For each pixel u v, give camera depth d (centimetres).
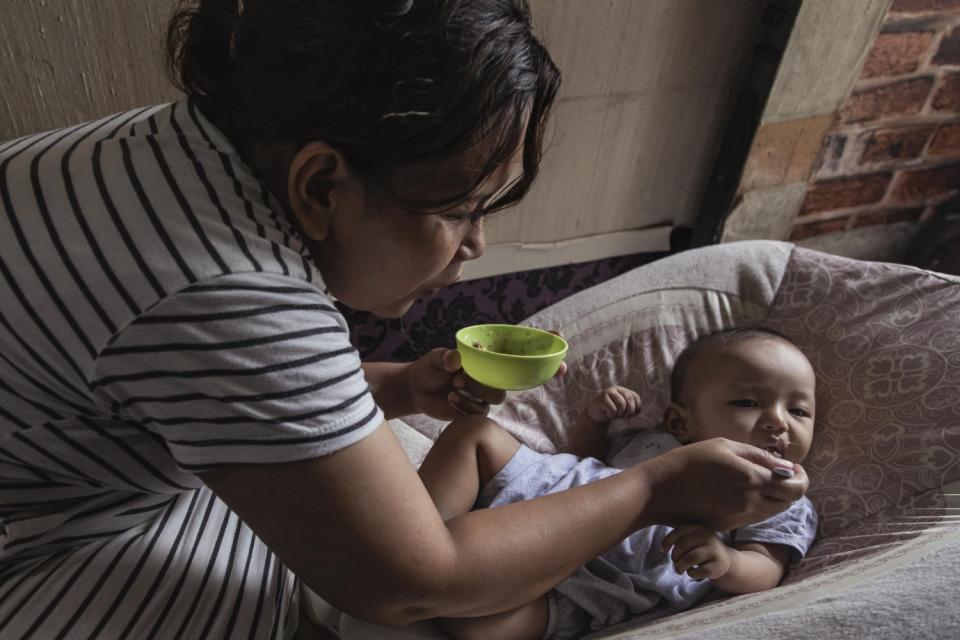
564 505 72
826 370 127
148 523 78
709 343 130
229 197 56
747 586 100
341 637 88
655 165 168
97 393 57
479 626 93
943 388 112
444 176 54
